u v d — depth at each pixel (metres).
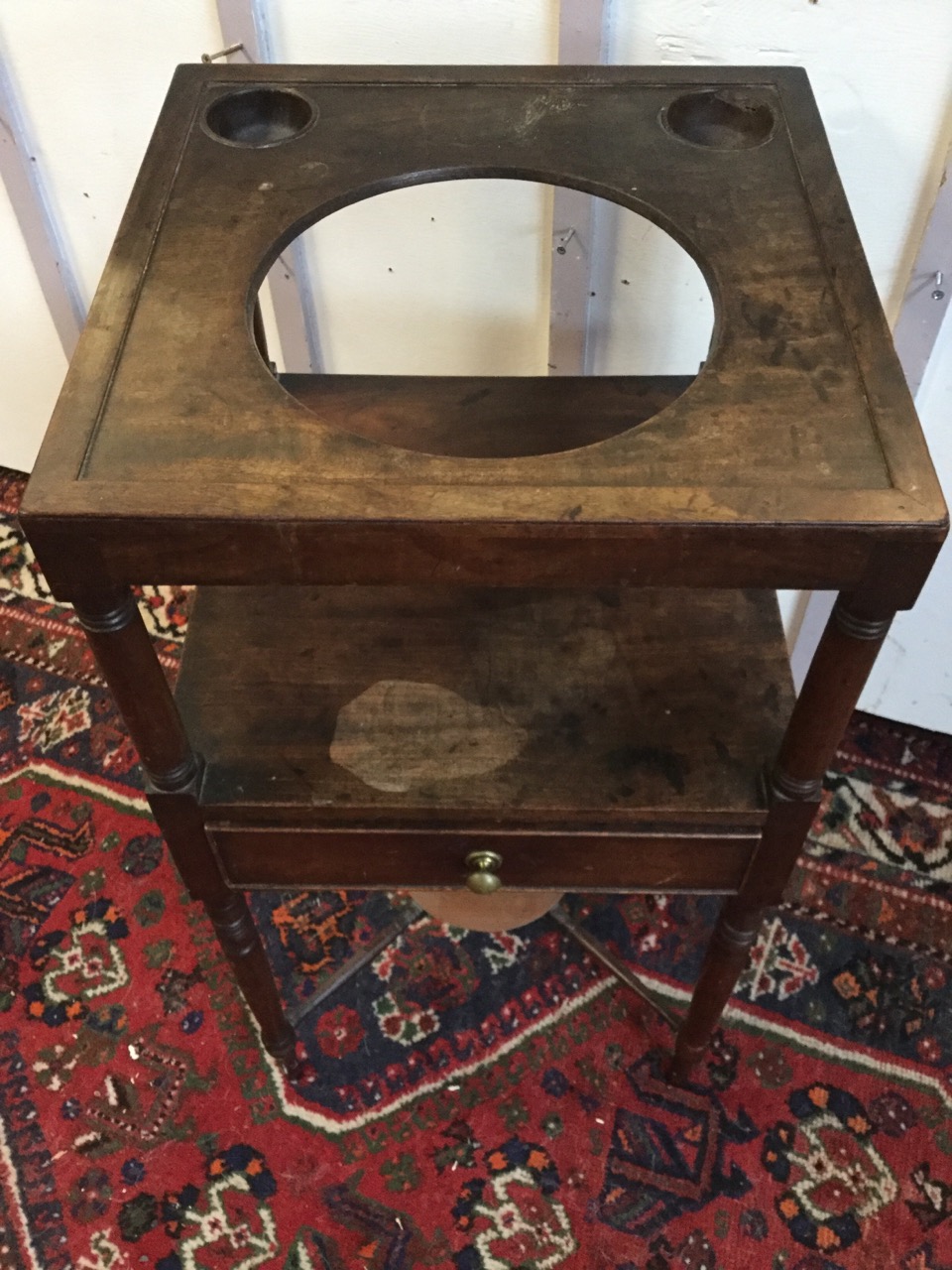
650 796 0.71
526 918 0.96
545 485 0.55
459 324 1.10
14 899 1.15
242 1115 1.01
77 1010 1.07
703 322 1.02
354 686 0.77
